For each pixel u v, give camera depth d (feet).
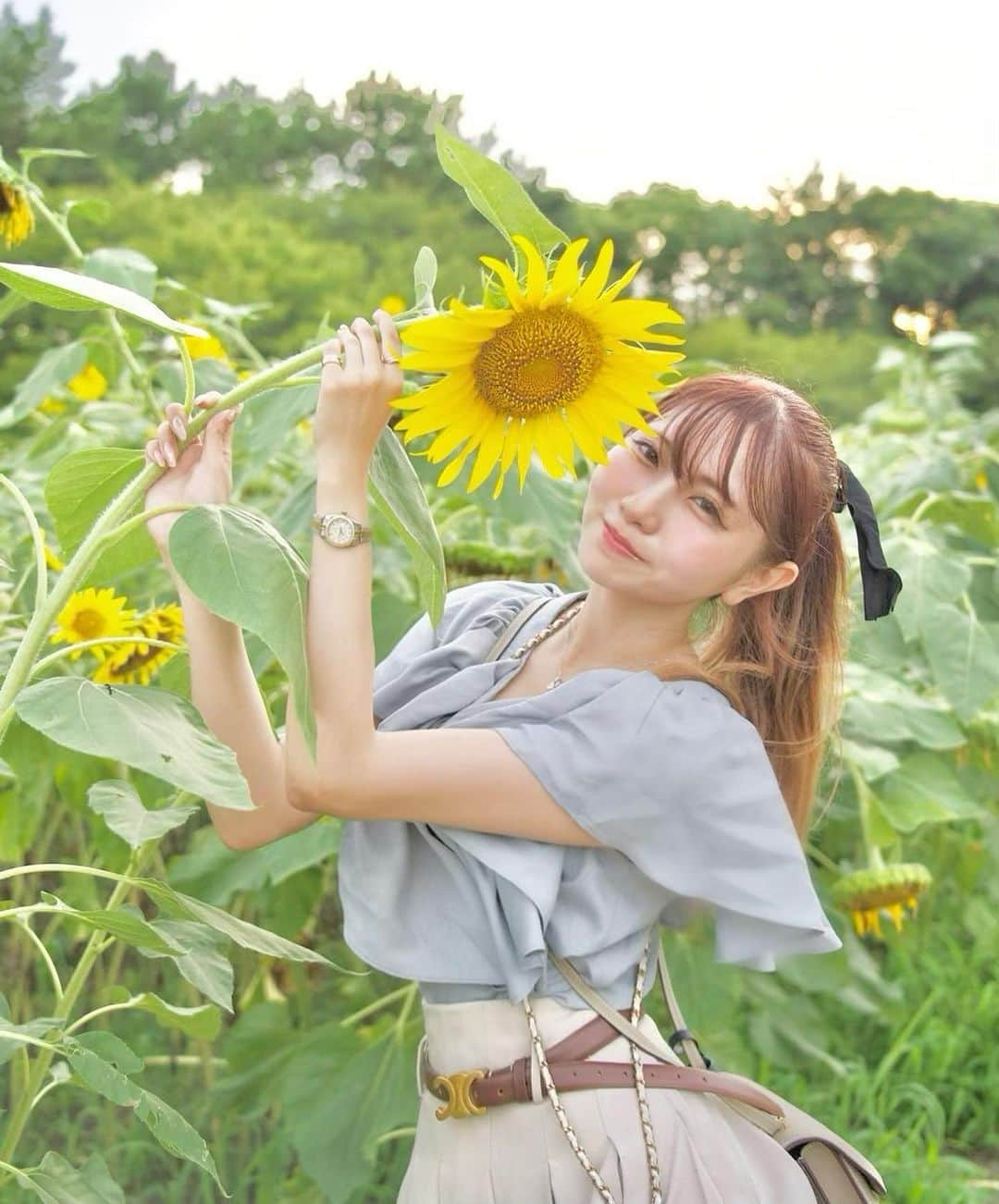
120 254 8.42
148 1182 9.59
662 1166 5.41
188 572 4.47
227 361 11.57
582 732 5.46
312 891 9.86
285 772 5.37
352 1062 8.66
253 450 8.25
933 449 13.23
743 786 5.53
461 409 4.62
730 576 5.64
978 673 10.23
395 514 5.03
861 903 9.91
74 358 9.29
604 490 5.69
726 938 5.70
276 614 4.45
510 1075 5.49
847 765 10.15
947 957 13.14
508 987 5.45
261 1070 9.09
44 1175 5.10
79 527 5.38
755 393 5.63
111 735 4.35
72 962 11.33
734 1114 5.68
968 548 12.01
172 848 11.28
